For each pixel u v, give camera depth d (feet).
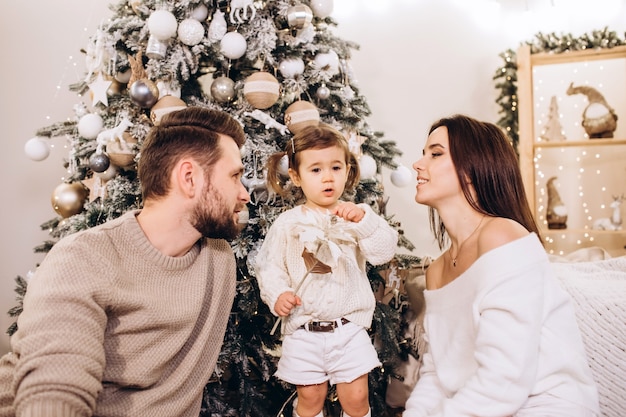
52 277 3.00
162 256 3.45
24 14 9.68
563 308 3.53
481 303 3.41
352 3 10.88
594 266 5.78
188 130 3.59
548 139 10.73
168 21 6.08
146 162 3.58
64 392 2.62
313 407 5.76
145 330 3.32
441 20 10.99
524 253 3.43
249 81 6.27
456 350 3.72
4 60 9.62
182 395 3.61
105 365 3.11
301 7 6.61
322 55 7.02
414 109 10.94
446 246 10.68
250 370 7.00
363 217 5.63
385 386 8.02
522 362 3.21
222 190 3.59
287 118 6.56
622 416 4.32
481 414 3.22
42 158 7.49
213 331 3.94
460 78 11.00
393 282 7.85
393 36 10.93
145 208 3.62
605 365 4.38
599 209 10.81
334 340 5.61
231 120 3.83
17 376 2.68
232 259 4.17
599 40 9.95
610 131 10.26
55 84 9.73
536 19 11.00
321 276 5.68
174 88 6.39
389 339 6.82
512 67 10.41
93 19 9.84
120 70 7.07
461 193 3.95
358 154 7.36
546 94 11.10
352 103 7.74
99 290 3.06
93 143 6.86
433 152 4.04
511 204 3.87
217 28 6.35
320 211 6.02
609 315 4.44
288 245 5.83
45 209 9.74
